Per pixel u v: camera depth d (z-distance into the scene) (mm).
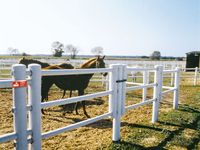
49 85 7512
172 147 4910
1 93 11148
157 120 6895
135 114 7688
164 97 11391
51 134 3699
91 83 16578
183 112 8031
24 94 3146
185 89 14453
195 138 5465
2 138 2961
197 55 34062
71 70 4008
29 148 3453
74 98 4094
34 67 3316
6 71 22969
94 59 7707
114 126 5133
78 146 4809
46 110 7977
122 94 5262
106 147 4777
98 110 8141
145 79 9477
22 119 3139
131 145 4922
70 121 6750
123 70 5230
